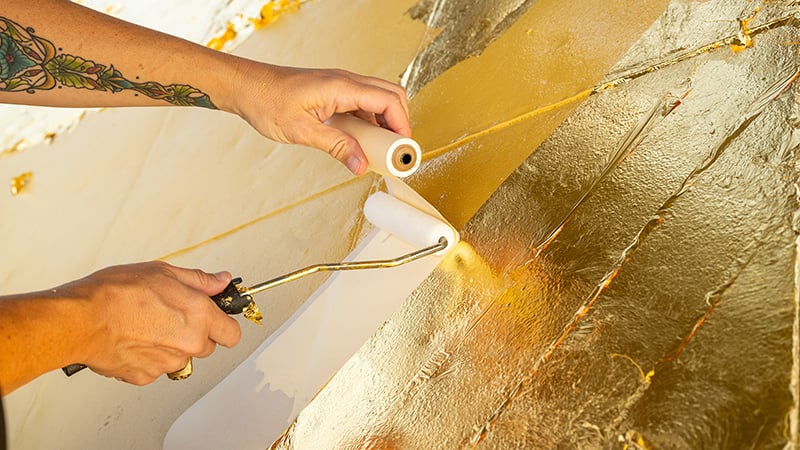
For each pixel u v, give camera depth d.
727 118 1.24
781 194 1.09
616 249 1.16
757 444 0.87
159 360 1.10
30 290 1.84
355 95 1.29
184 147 1.96
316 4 2.13
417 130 1.61
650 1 1.52
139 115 2.11
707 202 1.14
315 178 1.70
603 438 0.96
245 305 1.17
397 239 1.41
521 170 1.38
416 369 1.19
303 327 1.38
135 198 1.90
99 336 1.01
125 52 1.27
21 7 1.22
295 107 1.30
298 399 1.27
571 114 1.42
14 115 2.30
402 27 1.88
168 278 1.09
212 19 2.29
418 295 1.30
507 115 1.50
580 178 1.30
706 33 1.40
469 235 1.34
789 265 1.01
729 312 1.00
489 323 1.18
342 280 1.41
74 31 1.25
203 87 1.33
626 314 1.07
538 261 1.22
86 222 1.92
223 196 1.78
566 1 1.65
